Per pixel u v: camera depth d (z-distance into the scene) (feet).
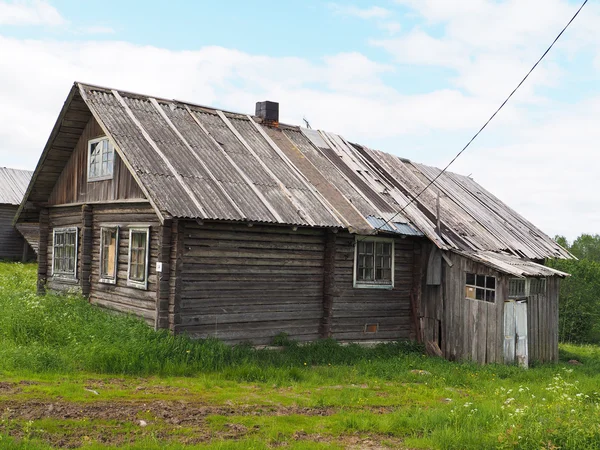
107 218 50.31
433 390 35.99
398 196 59.06
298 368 39.19
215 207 41.70
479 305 50.14
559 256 67.87
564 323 105.19
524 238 66.44
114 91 50.55
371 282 52.03
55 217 60.29
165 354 37.11
